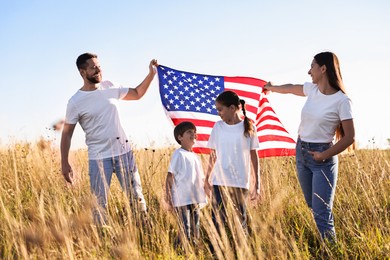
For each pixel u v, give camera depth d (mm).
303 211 5223
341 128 4301
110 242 3848
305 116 4305
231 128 4684
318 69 4203
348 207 5168
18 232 3625
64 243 3428
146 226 4586
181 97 5879
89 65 4766
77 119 4875
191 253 4168
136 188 4973
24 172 6559
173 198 4684
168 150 6977
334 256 4176
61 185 6035
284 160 6926
